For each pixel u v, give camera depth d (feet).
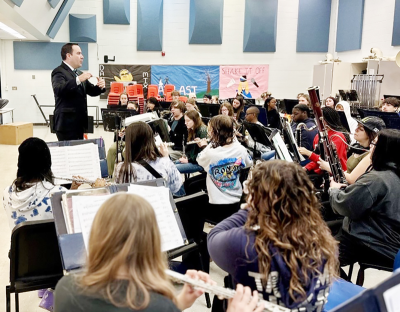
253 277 3.76
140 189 5.86
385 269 6.75
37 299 8.18
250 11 36.24
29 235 5.88
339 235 7.25
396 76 26.61
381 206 6.46
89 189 5.62
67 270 4.78
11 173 18.80
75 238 5.05
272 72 37.76
